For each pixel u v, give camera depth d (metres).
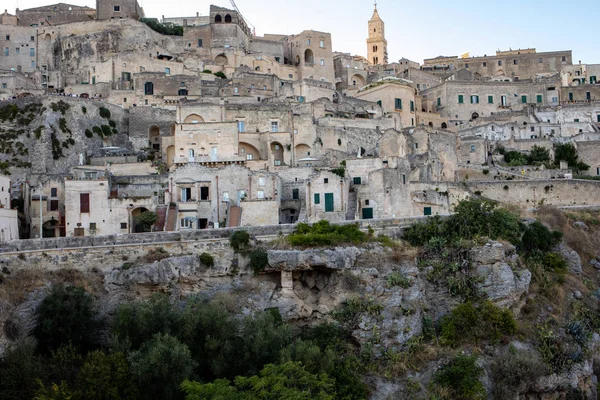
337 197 82.94
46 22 161.62
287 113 111.56
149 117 118.38
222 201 83.12
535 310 71.81
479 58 186.25
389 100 140.38
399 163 91.00
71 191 79.00
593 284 82.19
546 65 182.12
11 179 98.06
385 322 62.25
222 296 62.03
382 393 58.56
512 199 100.56
